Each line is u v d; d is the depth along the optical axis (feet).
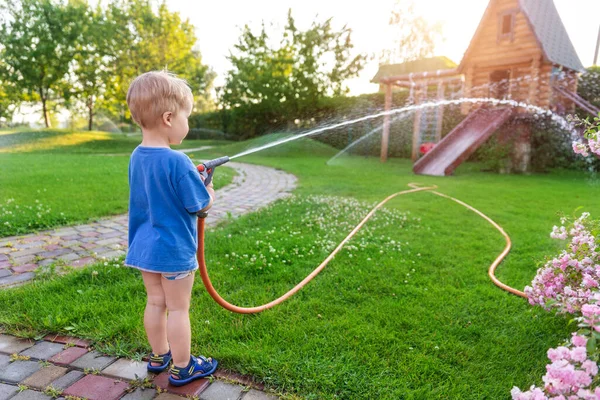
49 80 74.08
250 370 5.82
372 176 29.96
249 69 61.41
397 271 9.70
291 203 18.21
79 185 21.13
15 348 6.39
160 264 5.10
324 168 34.94
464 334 6.93
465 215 16.22
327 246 11.57
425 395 5.39
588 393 3.67
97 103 84.38
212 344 6.47
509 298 8.32
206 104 107.04
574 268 6.82
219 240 11.98
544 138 36.81
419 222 14.84
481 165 40.65
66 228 13.48
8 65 72.54
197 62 82.79
